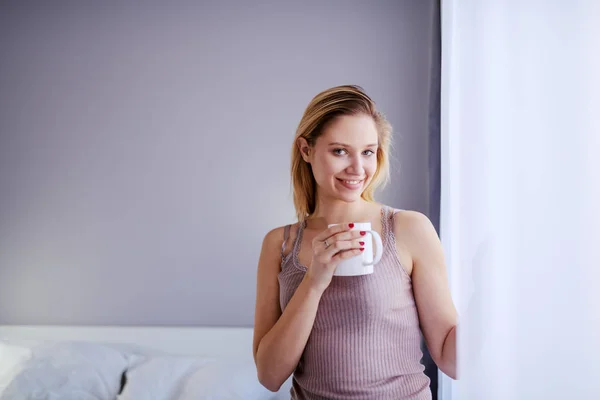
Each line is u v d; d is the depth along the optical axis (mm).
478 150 699
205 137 2506
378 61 2443
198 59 2520
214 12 2523
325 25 2479
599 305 516
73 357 2082
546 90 573
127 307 2494
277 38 2496
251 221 2480
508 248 614
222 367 2006
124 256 2506
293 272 887
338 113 834
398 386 802
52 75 2557
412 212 883
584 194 529
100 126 2535
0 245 2539
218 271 2482
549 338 558
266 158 2484
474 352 649
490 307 636
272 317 935
